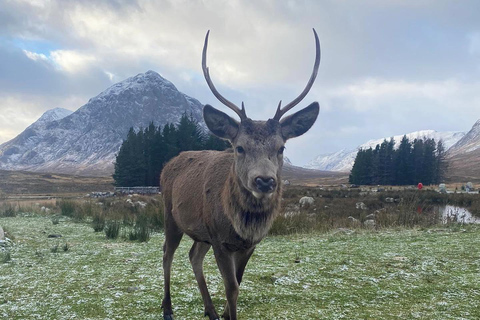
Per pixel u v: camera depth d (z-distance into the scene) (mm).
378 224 12633
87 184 73750
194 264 4844
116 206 19906
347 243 9000
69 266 6887
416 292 5082
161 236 10992
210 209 4195
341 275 5992
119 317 4426
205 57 4449
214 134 4250
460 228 11062
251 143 3906
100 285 5648
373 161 69188
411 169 66562
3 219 15578
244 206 3869
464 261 6629
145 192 38000
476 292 5020
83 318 4379
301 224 11938
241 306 4719
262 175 3602
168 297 4645
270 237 10625
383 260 6922
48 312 4559
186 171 5164
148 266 6855
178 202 4879
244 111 4215
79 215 15727
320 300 4867
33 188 65375
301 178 171875
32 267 6816
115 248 8812
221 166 4426
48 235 10703
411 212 13398
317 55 4488
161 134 45531
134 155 43594
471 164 170250
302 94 4461
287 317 4309
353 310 4484
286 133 4344
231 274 4113
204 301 4586
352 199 28719
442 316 4238
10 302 4902
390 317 4246
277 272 6188
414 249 7855
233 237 4023
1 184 66000
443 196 30078
